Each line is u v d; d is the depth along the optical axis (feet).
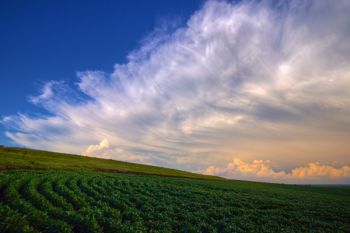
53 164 222.89
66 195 86.17
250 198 126.82
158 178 219.00
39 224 50.16
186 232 61.26
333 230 75.05
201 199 110.63
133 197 97.55
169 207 84.99
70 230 49.03
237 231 65.41
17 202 62.90
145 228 58.90
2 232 43.06
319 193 209.77
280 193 173.58
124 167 313.32
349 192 247.50
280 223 79.10
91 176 166.50
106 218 60.39
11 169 164.14
